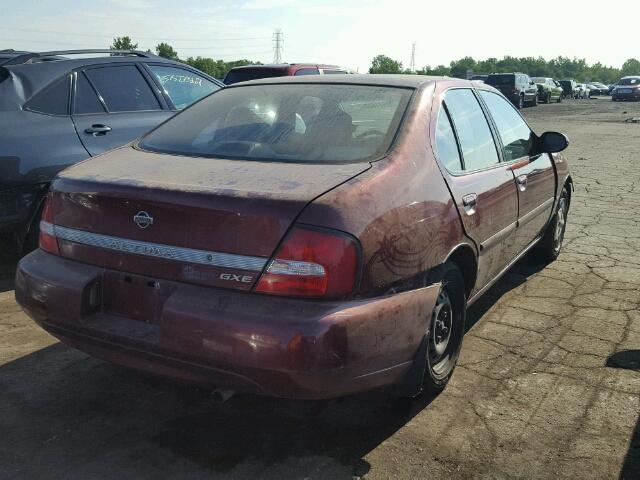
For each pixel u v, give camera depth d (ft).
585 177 33.53
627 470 8.52
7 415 9.70
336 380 7.65
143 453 8.82
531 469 8.55
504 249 12.82
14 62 16.43
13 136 15.14
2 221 14.90
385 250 8.14
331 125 9.98
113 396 10.34
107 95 17.75
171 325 7.85
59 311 8.86
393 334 8.30
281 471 8.46
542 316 13.98
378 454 8.86
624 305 14.64
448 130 10.94
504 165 12.87
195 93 20.88
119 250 8.52
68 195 9.02
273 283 7.55
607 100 157.07
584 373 11.28
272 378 7.50
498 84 107.96
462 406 10.15
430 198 9.32
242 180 8.38
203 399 10.30
